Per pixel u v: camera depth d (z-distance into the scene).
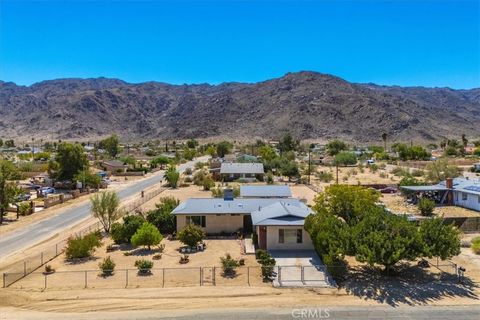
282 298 26.23
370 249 27.55
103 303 25.62
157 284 28.36
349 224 32.88
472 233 41.31
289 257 33.38
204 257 33.91
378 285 28.12
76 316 24.08
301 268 29.20
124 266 31.80
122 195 70.00
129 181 91.06
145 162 136.00
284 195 52.34
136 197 67.25
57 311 24.70
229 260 31.00
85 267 31.80
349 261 32.59
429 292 27.03
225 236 40.44
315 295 26.64
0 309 24.92
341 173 98.62
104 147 183.50
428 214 49.81
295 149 182.62
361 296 26.48
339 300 25.97
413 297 26.33
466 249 36.22
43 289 27.62
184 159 143.00
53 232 44.06
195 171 104.81
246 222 41.66
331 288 27.59
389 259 26.95
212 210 41.31
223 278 29.34
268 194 52.38
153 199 63.88
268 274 29.11
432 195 59.28
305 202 54.38
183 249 35.69
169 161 129.25
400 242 27.58
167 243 38.44
